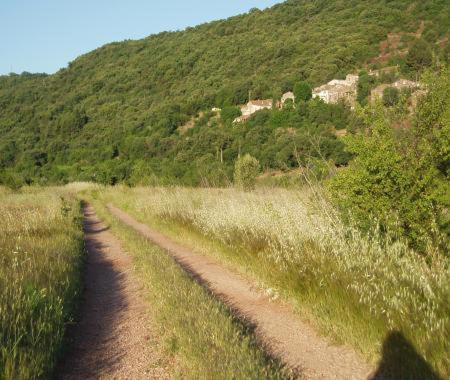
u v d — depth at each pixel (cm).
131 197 2478
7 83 13438
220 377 353
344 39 9575
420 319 400
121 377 408
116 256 1048
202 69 11219
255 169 2108
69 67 13900
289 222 759
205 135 5259
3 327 433
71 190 4147
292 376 383
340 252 579
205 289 644
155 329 520
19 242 896
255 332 498
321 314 496
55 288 618
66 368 433
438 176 593
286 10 14162
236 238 880
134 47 14312
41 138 8625
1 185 3547
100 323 561
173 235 1250
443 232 557
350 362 414
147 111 8650
